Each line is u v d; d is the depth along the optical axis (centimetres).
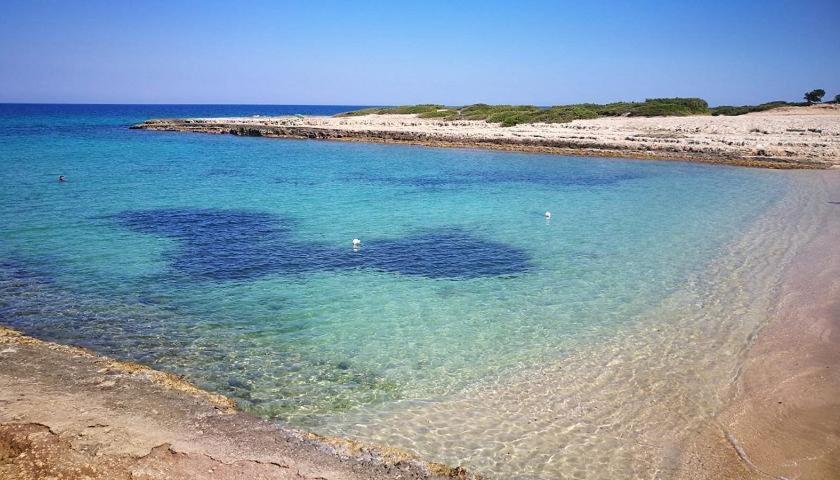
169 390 1012
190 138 7588
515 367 1137
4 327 1275
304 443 870
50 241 2023
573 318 1386
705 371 1107
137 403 956
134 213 2550
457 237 2200
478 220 2516
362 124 8150
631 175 4028
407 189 3412
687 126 6006
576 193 3275
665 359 1161
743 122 6125
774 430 905
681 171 4200
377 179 3831
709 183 3594
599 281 1661
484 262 1866
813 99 8512
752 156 4466
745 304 1448
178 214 2556
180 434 873
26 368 1066
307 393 1030
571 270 1772
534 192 3319
